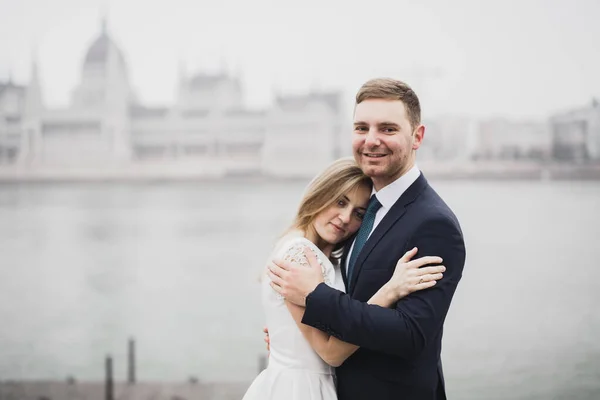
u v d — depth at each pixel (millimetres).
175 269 32000
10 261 33594
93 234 35531
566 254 26828
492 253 27234
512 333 21141
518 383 18562
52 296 29859
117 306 28672
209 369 22578
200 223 36281
